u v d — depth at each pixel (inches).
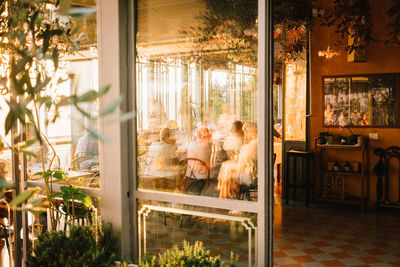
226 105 132.0
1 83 66.0
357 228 237.6
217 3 132.8
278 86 439.8
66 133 153.6
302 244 209.2
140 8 145.7
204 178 136.0
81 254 135.3
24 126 47.0
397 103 275.6
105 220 148.8
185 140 139.5
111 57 145.1
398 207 278.2
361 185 287.1
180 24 139.3
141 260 125.6
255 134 127.7
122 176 145.9
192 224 138.3
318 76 301.0
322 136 294.7
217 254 133.3
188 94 139.0
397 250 199.2
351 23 252.1
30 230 165.9
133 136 147.4
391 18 272.5
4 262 171.6
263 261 126.0
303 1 276.1
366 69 283.9
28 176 166.4
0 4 62.4
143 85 146.3
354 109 289.3
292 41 280.2
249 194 128.3
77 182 154.3
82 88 148.3
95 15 147.3
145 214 147.0
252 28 127.3
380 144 282.2
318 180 304.0
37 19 53.9
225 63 132.0
